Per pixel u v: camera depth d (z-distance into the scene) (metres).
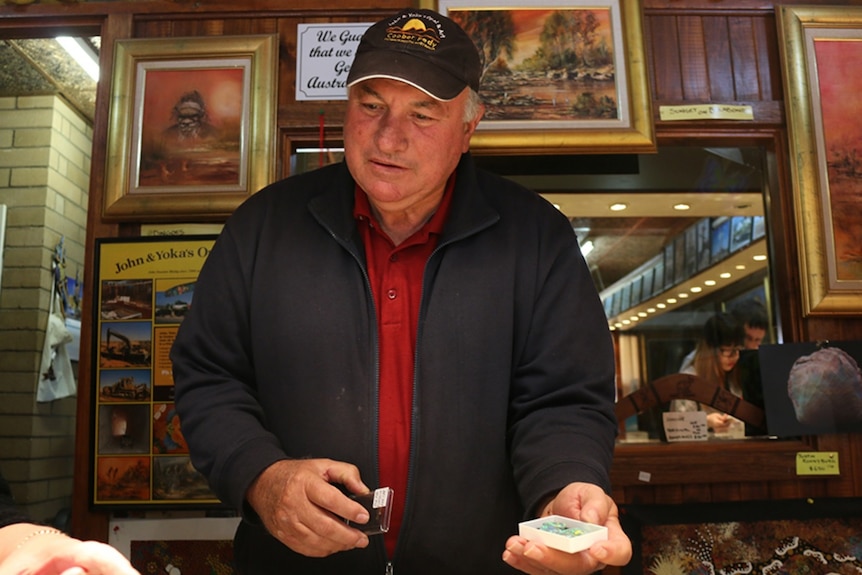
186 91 2.02
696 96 2.08
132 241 1.98
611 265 3.11
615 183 2.45
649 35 2.10
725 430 2.05
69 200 3.60
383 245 1.29
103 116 2.05
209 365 1.22
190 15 2.08
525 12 2.06
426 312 1.22
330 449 1.18
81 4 2.09
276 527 0.99
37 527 0.75
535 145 1.99
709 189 2.47
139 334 1.95
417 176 1.20
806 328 2.01
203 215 1.98
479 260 1.25
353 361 1.20
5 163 3.40
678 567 1.83
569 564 0.83
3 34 2.14
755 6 2.12
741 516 1.85
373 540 1.14
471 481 1.16
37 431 3.33
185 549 1.89
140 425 1.92
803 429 1.96
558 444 1.08
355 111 1.22
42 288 3.34
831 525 1.87
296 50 2.06
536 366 1.22
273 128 2.01
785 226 2.06
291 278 1.24
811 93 2.06
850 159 2.04
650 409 2.07
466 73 1.22
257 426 1.11
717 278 2.81
